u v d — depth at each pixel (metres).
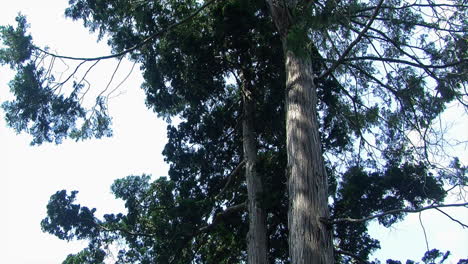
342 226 12.93
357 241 13.02
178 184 15.66
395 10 11.64
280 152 13.20
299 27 10.28
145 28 14.70
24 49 12.69
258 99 15.04
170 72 14.97
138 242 14.97
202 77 14.81
